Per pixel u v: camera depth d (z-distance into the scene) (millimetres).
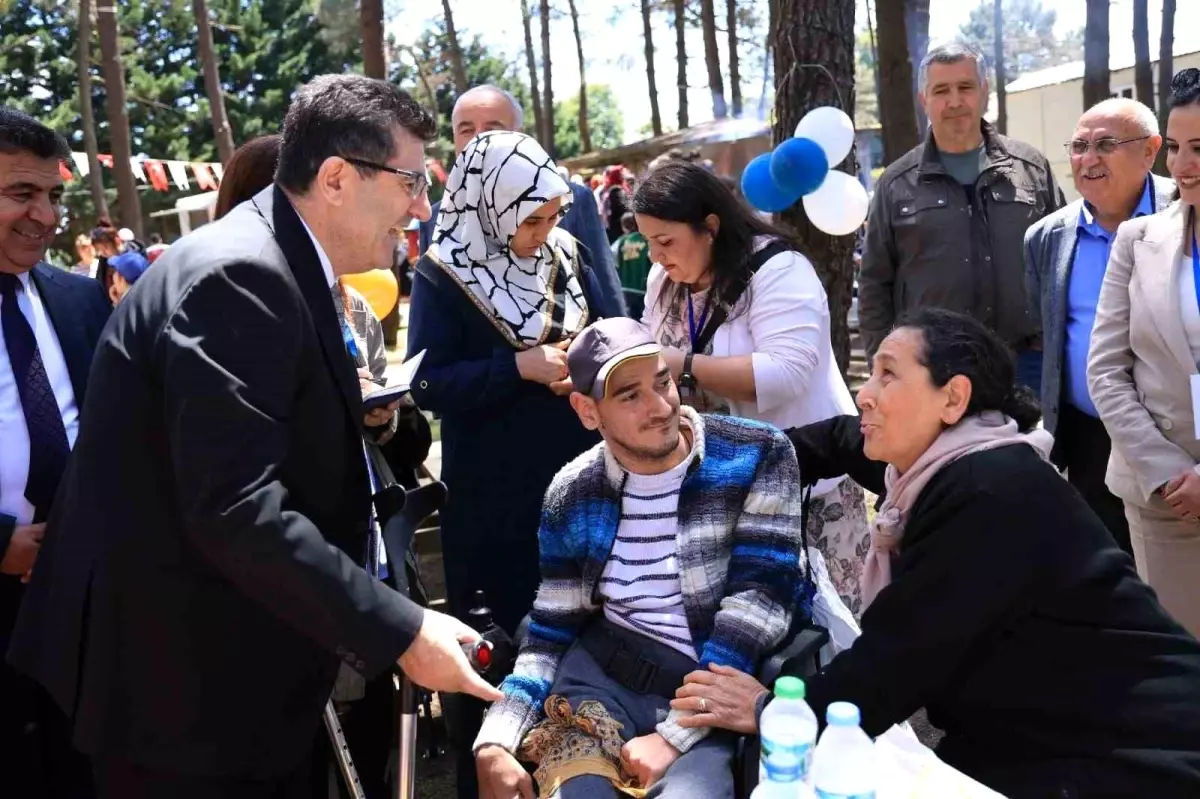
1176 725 1767
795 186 2799
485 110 3424
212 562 1620
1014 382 2020
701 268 2709
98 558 1670
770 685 2043
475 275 2660
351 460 1828
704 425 2221
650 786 1941
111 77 15500
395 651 1594
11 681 2289
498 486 2691
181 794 1737
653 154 21516
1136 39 15445
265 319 1616
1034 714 1854
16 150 2219
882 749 1908
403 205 1776
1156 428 2717
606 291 2992
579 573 2256
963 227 3633
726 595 2131
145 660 1691
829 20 3742
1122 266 2834
